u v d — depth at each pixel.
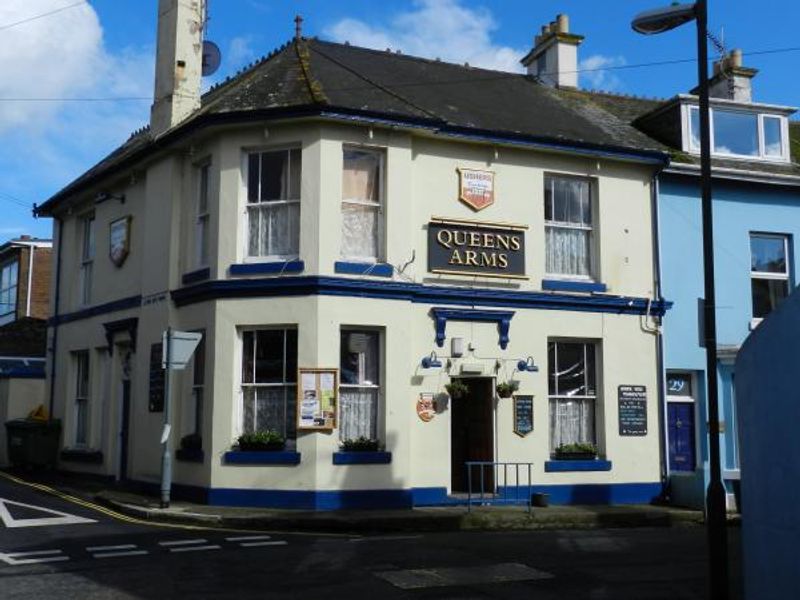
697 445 17.22
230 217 14.96
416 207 15.47
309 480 13.99
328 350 14.28
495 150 16.11
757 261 18.19
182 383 15.63
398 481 14.48
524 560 10.60
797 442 6.69
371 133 14.99
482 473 14.85
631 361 16.66
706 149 9.90
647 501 16.33
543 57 21.70
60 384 20.98
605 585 9.28
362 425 14.73
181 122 16.67
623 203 17.08
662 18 10.00
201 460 14.73
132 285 18.06
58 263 21.95
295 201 14.89
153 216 17.12
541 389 15.91
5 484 17.70
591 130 17.73
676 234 17.38
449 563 10.30
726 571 8.79
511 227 16.05
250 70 19.41
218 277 14.88
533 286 16.12
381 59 18.88
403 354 14.81
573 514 14.32
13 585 8.80
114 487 17.19
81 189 20.09
